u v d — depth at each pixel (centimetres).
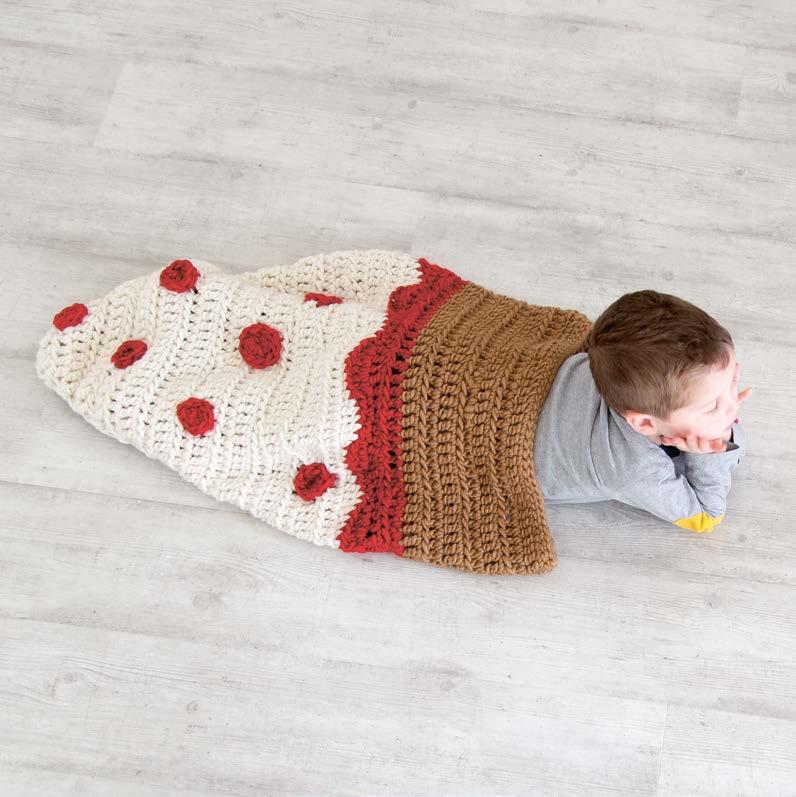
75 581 132
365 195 161
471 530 129
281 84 169
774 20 173
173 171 162
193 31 173
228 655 128
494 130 166
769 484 138
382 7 174
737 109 167
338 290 148
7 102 166
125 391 134
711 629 130
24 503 136
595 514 137
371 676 128
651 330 104
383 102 168
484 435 125
